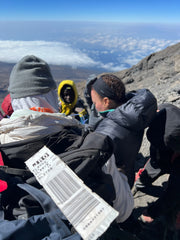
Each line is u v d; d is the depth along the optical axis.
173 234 1.87
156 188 3.66
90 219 1.09
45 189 1.25
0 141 1.45
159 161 2.56
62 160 1.32
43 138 1.40
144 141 5.17
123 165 2.29
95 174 1.41
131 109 2.08
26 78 1.52
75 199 1.17
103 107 2.54
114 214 1.08
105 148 1.37
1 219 1.20
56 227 1.17
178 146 2.09
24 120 1.39
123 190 1.79
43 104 1.60
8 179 1.30
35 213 1.26
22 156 1.39
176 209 1.97
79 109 5.41
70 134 1.52
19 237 1.09
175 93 7.25
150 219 2.29
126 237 1.63
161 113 2.26
